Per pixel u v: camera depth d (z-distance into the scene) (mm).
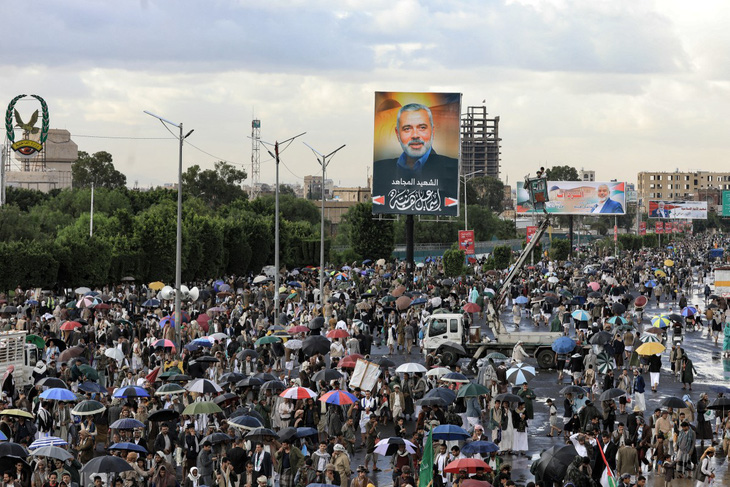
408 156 82750
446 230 166750
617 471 27672
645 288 91750
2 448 23625
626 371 40938
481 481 21812
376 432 30250
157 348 43875
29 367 41281
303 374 35906
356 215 117062
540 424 37469
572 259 146250
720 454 32844
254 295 71000
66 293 77312
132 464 24016
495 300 54750
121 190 128250
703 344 61156
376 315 59469
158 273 86125
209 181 180875
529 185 57906
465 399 36125
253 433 25031
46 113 76000
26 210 128250
